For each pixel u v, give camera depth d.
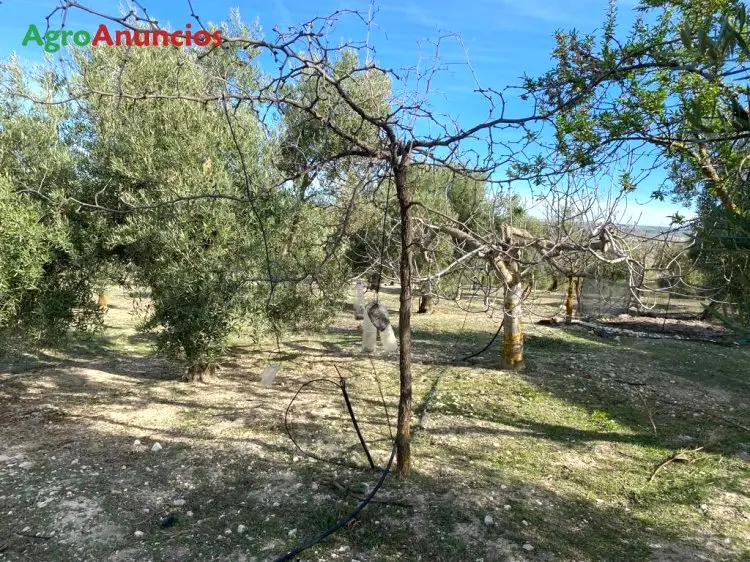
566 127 4.02
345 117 5.36
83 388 6.95
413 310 16.50
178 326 6.20
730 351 10.58
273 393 6.85
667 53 2.95
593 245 6.71
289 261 7.16
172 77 6.33
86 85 6.18
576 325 13.48
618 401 6.82
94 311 6.76
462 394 6.95
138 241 6.22
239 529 3.46
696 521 3.79
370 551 3.25
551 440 5.37
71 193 6.03
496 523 3.62
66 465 4.48
